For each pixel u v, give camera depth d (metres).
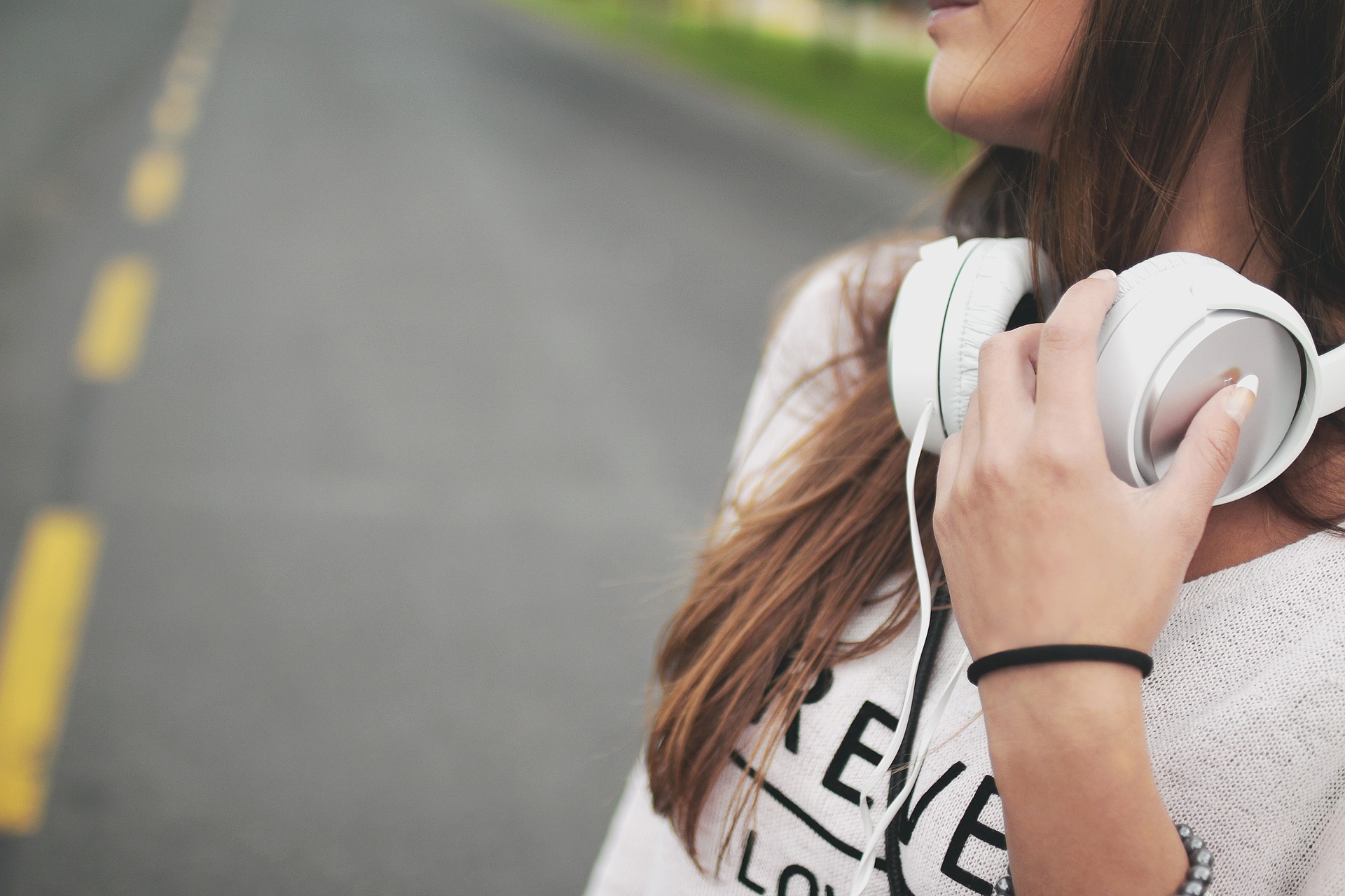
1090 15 0.58
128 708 2.39
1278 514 0.57
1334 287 0.60
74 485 3.29
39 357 4.29
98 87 10.84
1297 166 0.58
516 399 4.12
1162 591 0.48
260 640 2.63
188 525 3.11
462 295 5.37
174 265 5.59
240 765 2.26
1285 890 0.56
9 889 1.95
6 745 2.27
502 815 2.20
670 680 0.80
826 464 0.75
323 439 3.69
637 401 4.17
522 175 8.31
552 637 2.71
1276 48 0.56
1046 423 0.49
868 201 7.84
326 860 2.07
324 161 8.31
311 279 5.48
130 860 2.04
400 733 2.38
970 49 0.65
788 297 1.02
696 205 7.66
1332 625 0.54
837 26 15.67
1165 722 0.56
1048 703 0.47
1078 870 0.48
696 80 14.45
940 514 0.52
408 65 13.87
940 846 0.61
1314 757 0.54
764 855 0.69
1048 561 0.48
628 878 0.89
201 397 3.98
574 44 17.89
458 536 3.13
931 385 0.59
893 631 0.66
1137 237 0.61
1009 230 0.82
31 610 2.69
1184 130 0.58
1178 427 0.50
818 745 0.67
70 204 6.68
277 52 14.24
